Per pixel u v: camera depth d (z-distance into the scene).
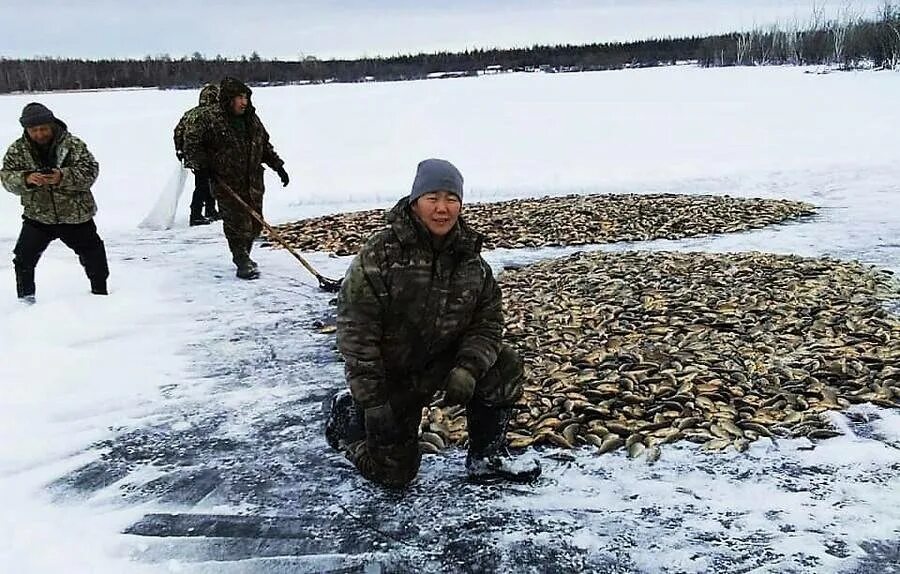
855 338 5.42
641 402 4.42
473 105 28.88
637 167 16.97
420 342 3.27
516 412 4.36
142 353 5.79
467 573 3.07
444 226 3.09
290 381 5.25
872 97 28.53
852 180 14.45
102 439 4.37
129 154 19.17
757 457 3.90
